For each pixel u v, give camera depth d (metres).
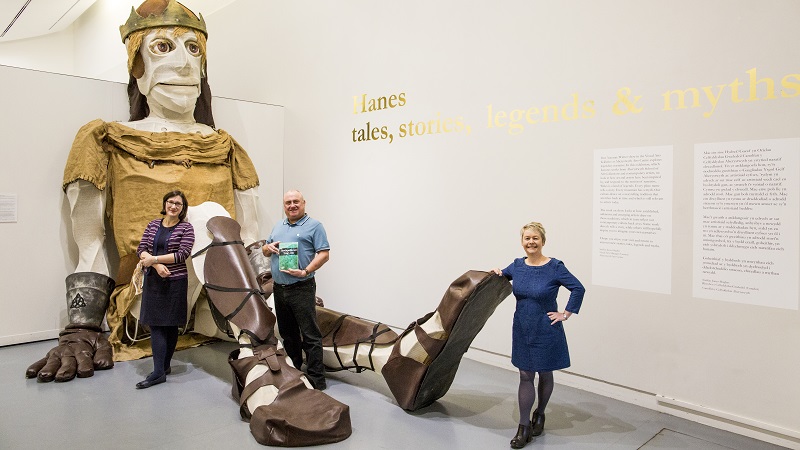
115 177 4.72
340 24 5.66
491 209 4.36
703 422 3.29
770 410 3.06
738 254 3.16
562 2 3.89
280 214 6.35
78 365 3.97
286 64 6.36
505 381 3.99
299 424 2.90
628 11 3.57
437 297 4.79
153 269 3.70
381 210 5.28
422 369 3.24
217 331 4.74
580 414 3.39
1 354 4.46
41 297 4.88
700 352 3.31
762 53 3.06
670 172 3.41
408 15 4.97
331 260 5.82
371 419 3.26
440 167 4.73
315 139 6.02
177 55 4.98
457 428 3.14
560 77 3.92
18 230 4.75
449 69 4.64
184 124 5.23
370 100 5.36
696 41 3.30
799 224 2.95
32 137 4.80
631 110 3.57
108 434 2.98
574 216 3.87
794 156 2.96
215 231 3.88
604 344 3.73
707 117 3.26
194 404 3.45
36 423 3.11
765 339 3.08
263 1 6.66
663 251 3.45
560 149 3.93
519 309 2.89
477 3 4.42
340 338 3.90
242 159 5.52
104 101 5.21
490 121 4.35
